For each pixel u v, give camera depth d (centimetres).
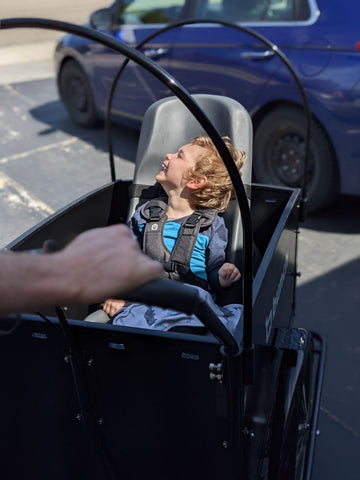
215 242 179
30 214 235
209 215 182
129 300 73
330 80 298
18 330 124
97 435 135
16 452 146
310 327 266
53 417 136
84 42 437
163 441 133
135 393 128
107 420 134
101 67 427
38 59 707
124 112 426
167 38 375
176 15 372
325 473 201
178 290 74
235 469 133
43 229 167
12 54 733
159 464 138
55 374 129
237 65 338
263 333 149
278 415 166
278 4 320
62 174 304
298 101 314
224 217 190
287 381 171
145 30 391
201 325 155
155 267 58
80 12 1084
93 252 56
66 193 271
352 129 299
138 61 109
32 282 54
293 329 190
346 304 280
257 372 140
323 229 338
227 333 106
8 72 648
